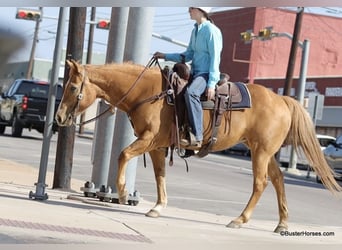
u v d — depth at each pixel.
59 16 11.92
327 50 70.19
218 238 9.91
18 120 33.53
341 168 30.95
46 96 33.31
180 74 10.70
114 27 14.39
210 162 35.59
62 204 11.98
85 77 10.56
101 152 14.02
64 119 10.56
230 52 68.94
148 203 14.09
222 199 17.69
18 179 16.03
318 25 69.56
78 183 17.11
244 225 12.07
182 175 24.14
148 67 10.81
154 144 10.66
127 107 10.74
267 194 20.50
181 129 10.61
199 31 10.72
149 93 10.57
